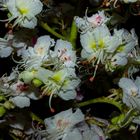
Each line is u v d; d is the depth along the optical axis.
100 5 0.36
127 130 0.35
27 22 0.32
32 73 0.31
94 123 0.34
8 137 0.36
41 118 0.35
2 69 0.37
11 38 0.34
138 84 0.33
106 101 0.33
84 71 0.33
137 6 0.35
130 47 0.32
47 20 0.35
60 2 0.38
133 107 0.32
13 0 0.32
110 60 0.32
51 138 0.33
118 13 0.35
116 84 0.35
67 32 0.34
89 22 0.33
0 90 0.33
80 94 0.35
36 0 0.32
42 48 0.32
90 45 0.32
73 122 0.33
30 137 0.35
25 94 0.33
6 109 0.34
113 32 0.33
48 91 0.31
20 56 0.35
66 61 0.32
